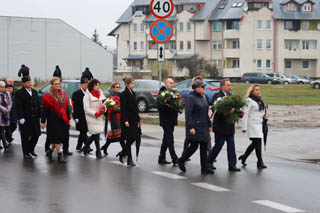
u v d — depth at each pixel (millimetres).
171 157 12969
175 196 9289
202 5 108812
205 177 11250
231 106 11820
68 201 8867
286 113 29312
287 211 8242
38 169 12156
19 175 11359
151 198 9109
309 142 17375
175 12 111250
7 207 8438
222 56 106250
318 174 11750
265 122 12852
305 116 27422
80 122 14719
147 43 114750
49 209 8297
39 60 84875
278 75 91812
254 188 10070
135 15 115625
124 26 117625
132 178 11047
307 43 103312
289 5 102312
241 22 102812
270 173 11844
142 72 89688
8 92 16547
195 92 11891
